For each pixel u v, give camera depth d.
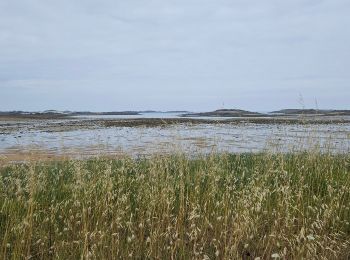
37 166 11.07
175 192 7.95
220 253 5.88
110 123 62.44
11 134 37.16
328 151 10.80
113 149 20.80
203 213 6.58
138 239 6.21
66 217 6.63
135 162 11.95
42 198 7.64
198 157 12.22
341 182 8.25
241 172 10.09
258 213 6.64
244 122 62.59
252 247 6.07
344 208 6.91
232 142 25.02
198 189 7.34
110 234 6.16
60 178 10.02
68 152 19.61
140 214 6.86
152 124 56.91
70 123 66.06
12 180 8.68
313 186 8.35
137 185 8.33
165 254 5.91
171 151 10.27
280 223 6.54
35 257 5.87
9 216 6.39
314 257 5.35
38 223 6.62
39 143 25.97
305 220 6.20
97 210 6.55
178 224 6.25
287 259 5.66
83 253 5.24
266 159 10.04
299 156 10.60
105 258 5.58
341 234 6.24
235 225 5.79
